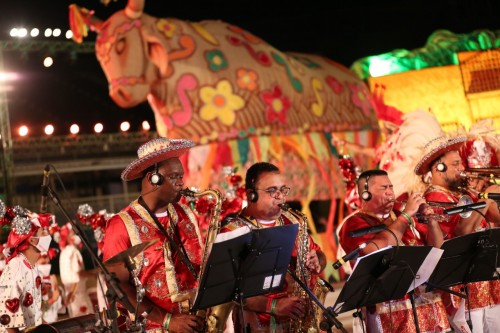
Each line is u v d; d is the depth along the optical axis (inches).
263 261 171.3
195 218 197.9
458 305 240.1
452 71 543.5
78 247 456.8
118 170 618.2
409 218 206.7
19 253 254.2
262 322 191.8
